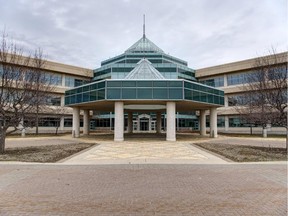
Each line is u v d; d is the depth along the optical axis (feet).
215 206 20.56
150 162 42.80
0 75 61.57
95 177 31.30
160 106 119.34
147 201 21.84
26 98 59.21
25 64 71.46
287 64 64.75
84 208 20.10
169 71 185.98
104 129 201.57
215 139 102.12
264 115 64.18
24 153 54.29
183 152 57.31
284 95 60.70
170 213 18.99
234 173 33.86
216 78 188.14
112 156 50.65
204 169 36.70
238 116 163.73
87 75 195.62
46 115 150.00
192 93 92.02
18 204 21.06
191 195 23.65
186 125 204.54
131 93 87.40
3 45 60.90
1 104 55.26
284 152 56.95
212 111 117.60
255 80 85.76
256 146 71.82
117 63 194.08
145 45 210.38
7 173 33.73
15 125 57.11
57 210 19.63
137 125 196.44
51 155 51.26
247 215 18.58
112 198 22.67
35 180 29.66
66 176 31.86
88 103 99.76
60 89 175.01
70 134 143.64
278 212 19.21
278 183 28.27
